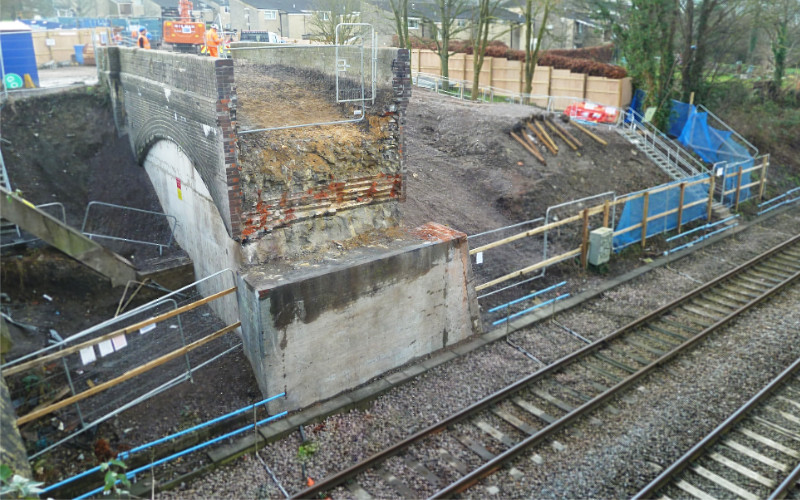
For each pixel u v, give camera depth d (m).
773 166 26.16
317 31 26.61
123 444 8.88
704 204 20.14
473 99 26.61
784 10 29.16
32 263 11.62
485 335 12.73
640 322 13.40
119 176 15.66
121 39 20.81
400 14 27.72
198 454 9.04
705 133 24.22
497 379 11.20
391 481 8.66
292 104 13.01
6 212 10.52
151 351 11.00
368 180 11.74
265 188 10.46
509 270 14.96
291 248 10.83
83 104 16.94
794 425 9.92
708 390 10.88
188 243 13.45
